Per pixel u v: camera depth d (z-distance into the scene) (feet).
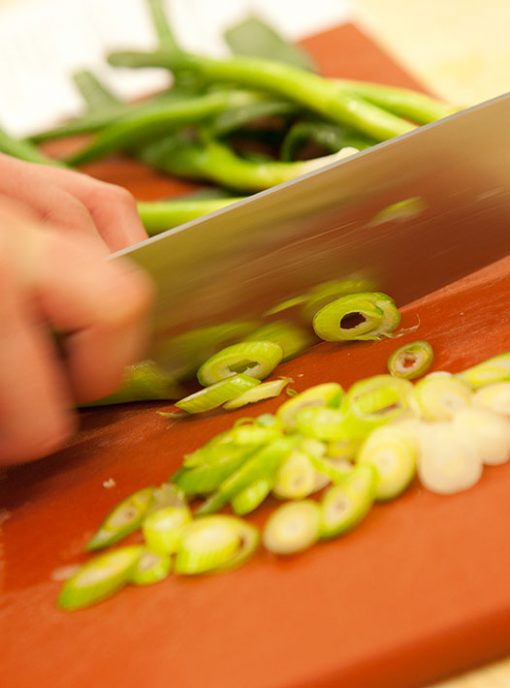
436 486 0.91
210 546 0.91
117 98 1.52
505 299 1.06
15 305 0.89
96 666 0.88
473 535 0.87
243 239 1.02
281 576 0.89
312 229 1.03
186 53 1.44
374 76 1.49
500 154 1.03
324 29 1.62
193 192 1.39
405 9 1.64
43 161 1.37
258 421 0.98
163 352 1.06
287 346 1.08
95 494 1.00
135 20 1.81
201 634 0.87
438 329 1.06
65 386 0.98
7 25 1.88
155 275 1.02
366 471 0.91
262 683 0.84
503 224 1.08
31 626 0.91
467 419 0.94
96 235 1.09
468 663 0.84
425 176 1.04
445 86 1.45
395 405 0.96
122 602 0.91
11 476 1.04
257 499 0.94
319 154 1.38
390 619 0.85
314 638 0.85
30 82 1.71
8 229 0.90
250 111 1.38
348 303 1.06
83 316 0.91
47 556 0.97
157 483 1.00
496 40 1.51
